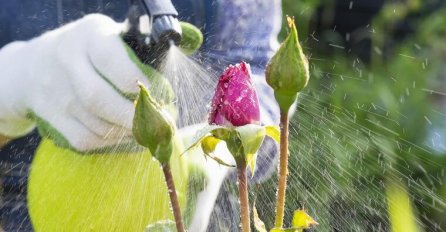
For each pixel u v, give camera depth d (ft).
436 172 6.79
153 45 3.90
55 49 4.24
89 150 4.05
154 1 3.80
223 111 3.20
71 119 4.10
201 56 4.79
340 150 6.38
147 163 4.03
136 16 3.97
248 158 3.19
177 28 3.77
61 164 4.06
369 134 6.81
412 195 6.63
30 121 4.34
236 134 3.18
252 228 4.25
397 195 3.50
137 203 3.97
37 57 4.28
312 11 7.66
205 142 3.21
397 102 7.15
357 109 6.98
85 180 4.02
